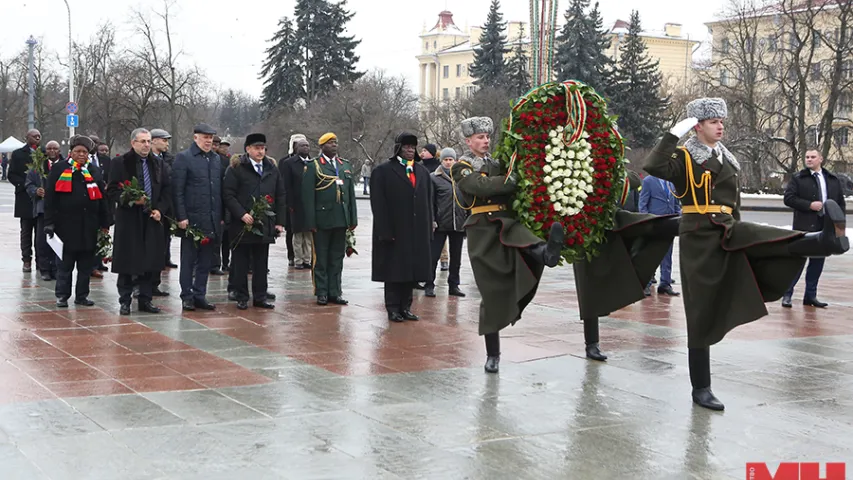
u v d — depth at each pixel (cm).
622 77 5453
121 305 989
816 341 903
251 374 717
